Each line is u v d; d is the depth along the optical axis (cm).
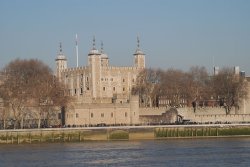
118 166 17412
